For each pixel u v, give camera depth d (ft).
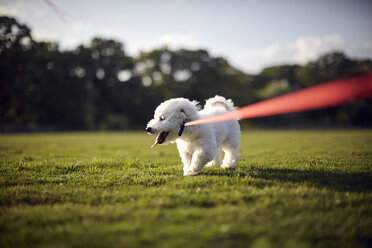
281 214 8.67
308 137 53.47
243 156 23.79
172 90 174.09
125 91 154.81
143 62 174.29
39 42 127.54
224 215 8.50
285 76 195.62
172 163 19.85
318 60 167.63
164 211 8.81
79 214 8.77
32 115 127.03
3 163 18.98
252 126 148.66
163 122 14.02
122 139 56.18
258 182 12.67
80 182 13.28
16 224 8.21
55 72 136.56
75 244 7.00
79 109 141.59
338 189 11.65
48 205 9.88
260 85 200.64
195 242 7.01
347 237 7.46
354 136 51.75
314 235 7.51
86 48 150.82
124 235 7.40
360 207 9.27
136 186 12.32
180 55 170.91
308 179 13.64
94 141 48.21
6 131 116.57
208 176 14.20
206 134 14.51
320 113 150.41
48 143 41.29
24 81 126.21
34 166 17.34
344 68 158.92
